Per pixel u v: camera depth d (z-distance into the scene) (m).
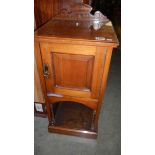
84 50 0.87
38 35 0.86
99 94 1.05
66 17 1.08
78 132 1.39
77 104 1.65
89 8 1.01
